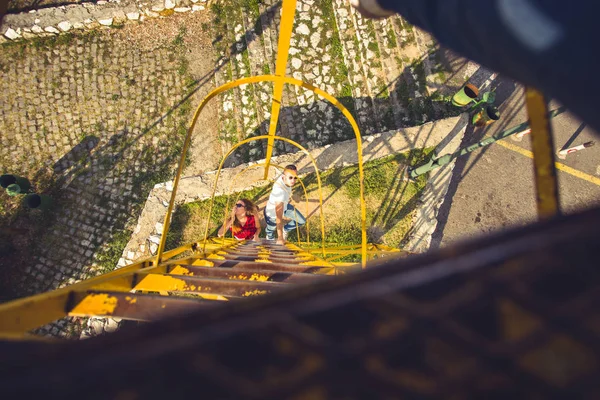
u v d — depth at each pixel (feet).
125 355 1.97
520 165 28.43
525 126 18.60
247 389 2.08
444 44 4.32
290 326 2.09
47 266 26.96
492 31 3.31
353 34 29.99
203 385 2.06
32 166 28.89
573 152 28.45
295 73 29.48
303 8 30.25
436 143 27.71
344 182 27.43
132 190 28.73
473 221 27.96
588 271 2.01
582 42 2.54
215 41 31.17
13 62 30.04
